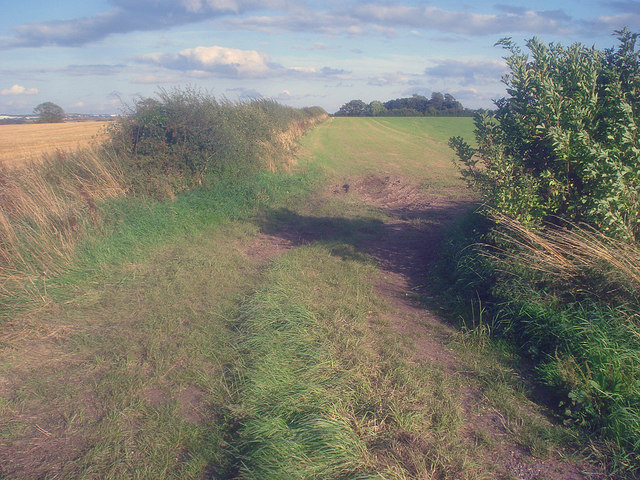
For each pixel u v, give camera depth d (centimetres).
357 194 1430
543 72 593
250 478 290
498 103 643
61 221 729
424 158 2248
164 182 1042
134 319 548
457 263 677
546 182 571
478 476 300
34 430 357
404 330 520
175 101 1170
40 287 597
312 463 298
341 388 388
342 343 468
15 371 439
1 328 507
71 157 1066
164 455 325
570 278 509
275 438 322
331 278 671
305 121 4041
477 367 440
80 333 510
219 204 1059
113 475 306
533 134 593
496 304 532
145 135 1111
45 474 310
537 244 552
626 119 496
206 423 361
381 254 820
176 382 418
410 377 407
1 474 309
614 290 466
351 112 10150
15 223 690
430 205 1213
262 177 1355
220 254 789
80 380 425
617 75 544
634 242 486
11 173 933
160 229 870
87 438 347
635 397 352
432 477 298
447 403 377
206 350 470
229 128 1278
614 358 384
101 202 889
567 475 305
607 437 336
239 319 531
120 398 390
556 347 436
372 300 598
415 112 9319
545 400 390
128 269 703
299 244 877
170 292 621
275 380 397
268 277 656
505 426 356
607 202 474
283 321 503
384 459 312
